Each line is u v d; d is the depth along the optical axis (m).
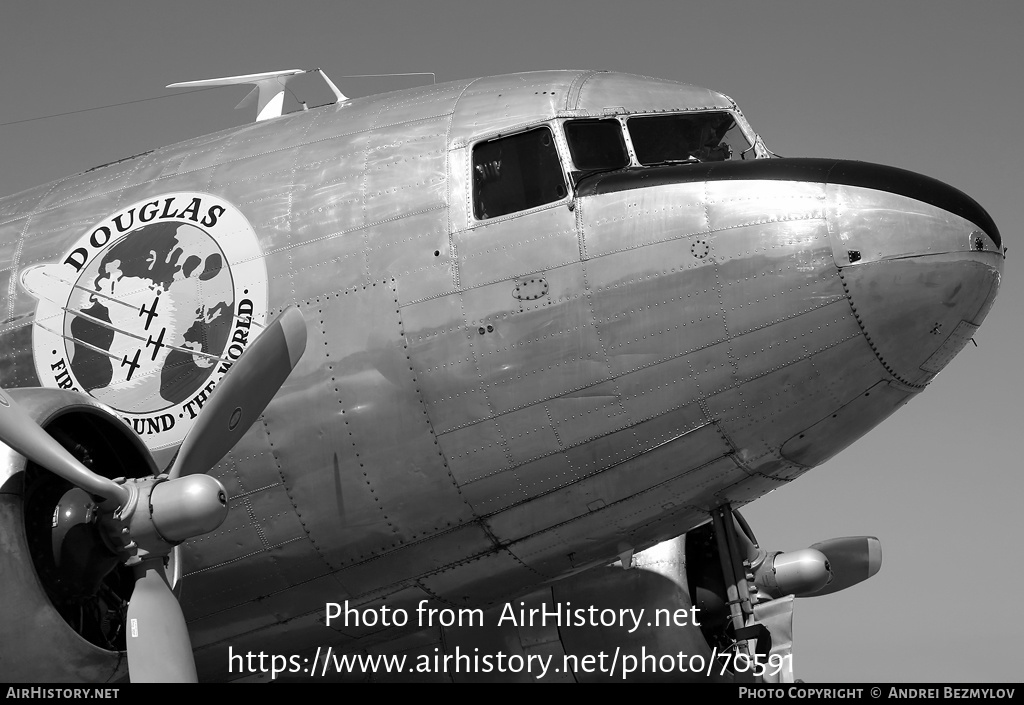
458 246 9.04
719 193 8.84
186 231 9.77
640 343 8.73
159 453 9.38
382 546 9.26
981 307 8.76
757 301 8.63
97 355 9.64
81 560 7.97
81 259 9.97
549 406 8.82
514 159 9.27
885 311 8.57
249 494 9.23
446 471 8.98
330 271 9.23
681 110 9.67
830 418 8.88
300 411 9.12
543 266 8.88
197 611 9.60
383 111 9.98
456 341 8.91
